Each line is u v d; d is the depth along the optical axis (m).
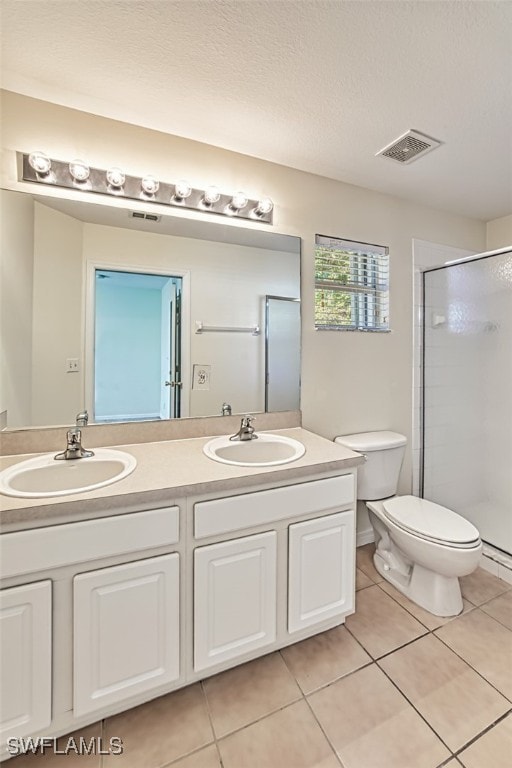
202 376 1.83
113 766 1.05
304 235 2.03
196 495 1.21
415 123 1.58
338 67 1.26
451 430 2.51
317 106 1.47
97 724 1.16
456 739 1.12
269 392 1.97
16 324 1.48
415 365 2.42
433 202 2.39
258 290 1.93
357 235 2.18
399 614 1.68
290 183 1.97
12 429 1.49
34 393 1.52
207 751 1.09
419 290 2.42
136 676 1.14
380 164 1.93
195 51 1.20
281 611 1.38
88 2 1.03
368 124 1.59
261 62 1.24
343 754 1.08
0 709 1.00
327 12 1.06
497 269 2.35
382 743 1.11
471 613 1.69
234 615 1.28
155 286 1.72
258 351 1.94
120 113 1.54
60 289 1.55
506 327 2.35
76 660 1.07
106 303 1.64
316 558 1.43
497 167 1.95
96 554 1.08
